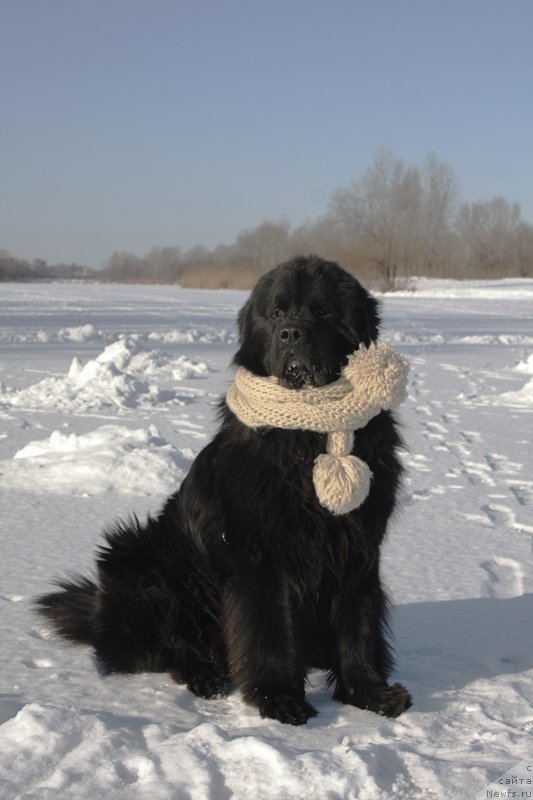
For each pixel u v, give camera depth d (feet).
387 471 10.12
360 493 9.61
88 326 55.93
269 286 10.26
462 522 15.21
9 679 10.10
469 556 13.61
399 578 12.75
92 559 13.23
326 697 10.28
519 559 13.52
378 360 9.78
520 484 18.24
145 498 16.25
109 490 16.75
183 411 27.20
